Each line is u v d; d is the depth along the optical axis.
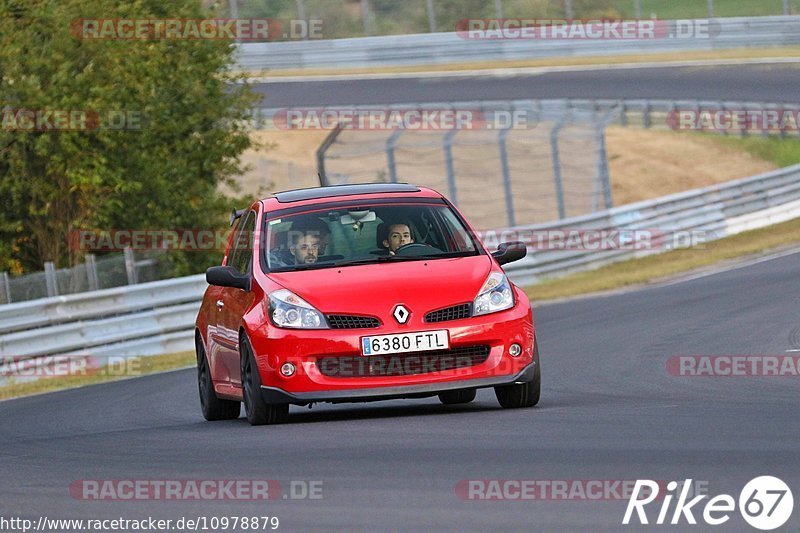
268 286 29.62
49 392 50.88
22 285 63.75
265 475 21.53
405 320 28.09
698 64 154.12
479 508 17.61
